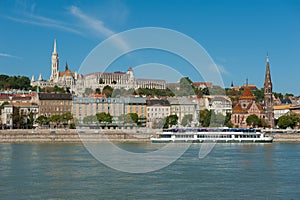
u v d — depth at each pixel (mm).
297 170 135500
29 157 168000
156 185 111562
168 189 107188
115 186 109688
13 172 129750
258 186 110688
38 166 141875
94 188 107750
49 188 107438
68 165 143750
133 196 99750
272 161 157250
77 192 103250
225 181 117125
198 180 117938
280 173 129750
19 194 101625
